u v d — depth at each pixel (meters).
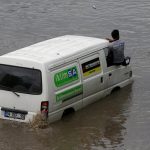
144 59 38.06
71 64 28.52
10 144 25.75
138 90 32.53
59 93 27.64
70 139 26.41
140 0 56.53
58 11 52.53
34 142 25.98
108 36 44.03
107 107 30.14
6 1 57.09
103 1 56.47
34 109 27.19
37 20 49.22
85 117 28.86
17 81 27.52
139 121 28.53
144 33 44.66
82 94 29.34
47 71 27.03
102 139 26.44
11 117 27.77
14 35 44.38
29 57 27.70
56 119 27.88
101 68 30.64
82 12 52.03
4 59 27.86
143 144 25.81
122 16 50.25
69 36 32.31
